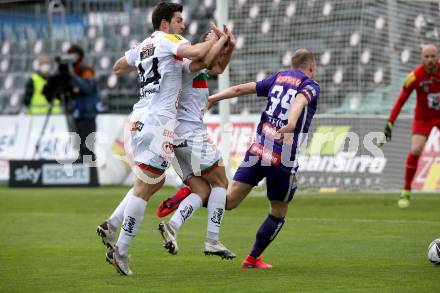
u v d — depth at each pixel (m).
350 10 61.81
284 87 26.23
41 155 67.69
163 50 25.48
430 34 61.16
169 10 26.27
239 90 27.39
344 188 59.00
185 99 27.14
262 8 63.75
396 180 59.19
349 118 59.53
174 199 27.11
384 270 25.84
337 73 61.97
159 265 27.59
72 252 30.78
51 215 45.06
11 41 78.94
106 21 76.62
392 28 60.78
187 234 36.41
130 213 25.34
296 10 63.22
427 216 42.88
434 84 45.75
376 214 44.16
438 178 58.25
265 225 26.61
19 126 69.56
